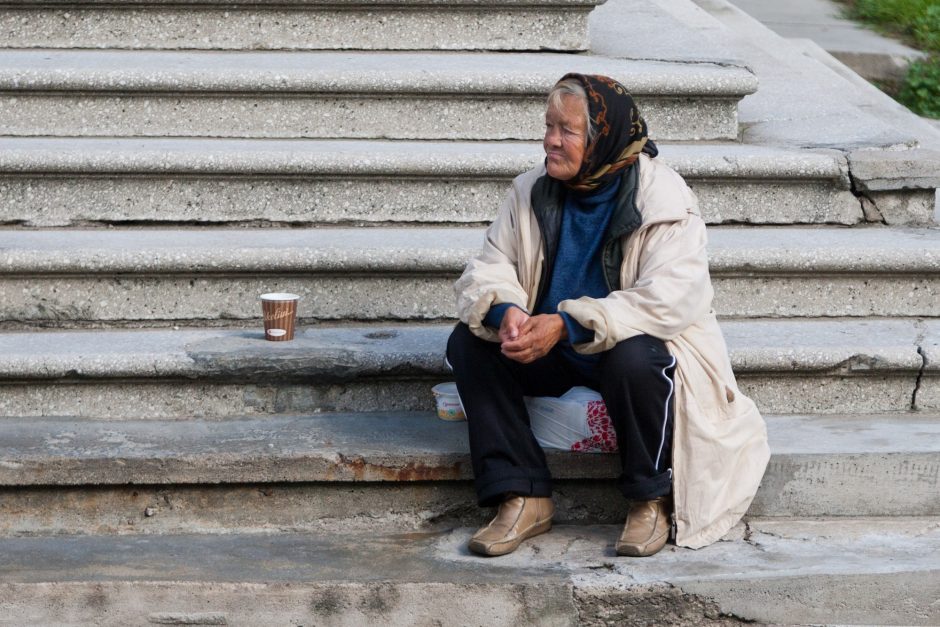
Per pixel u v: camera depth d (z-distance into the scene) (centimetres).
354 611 632
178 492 705
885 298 848
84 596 632
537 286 698
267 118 943
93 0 995
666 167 699
